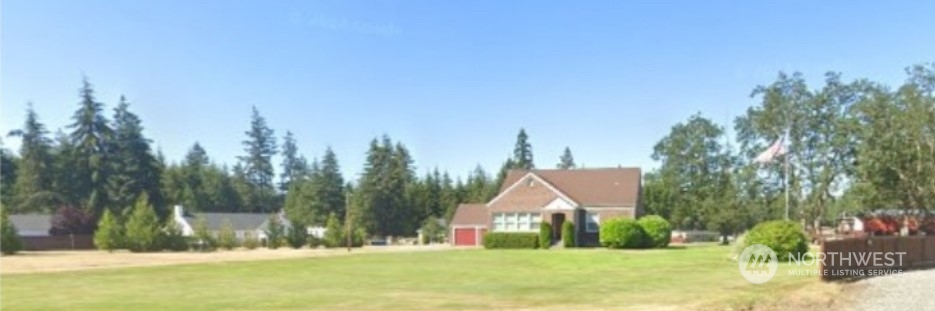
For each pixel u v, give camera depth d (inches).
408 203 4180.6
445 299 705.0
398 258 1421.0
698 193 3265.3
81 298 714.2
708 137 3314.5
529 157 4790.8
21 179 3462.1
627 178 2170.3
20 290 799.1
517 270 1088.8
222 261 1434.5
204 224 2674.7
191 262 1411.2
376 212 4045.3
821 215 2564.0
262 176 5157.5
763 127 2618.1
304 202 4239.7
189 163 4926.2
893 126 2097.7
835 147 2493.8
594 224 2096.5
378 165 4126.5
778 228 1210.0
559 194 2069.4
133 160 3506.4
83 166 3415.4
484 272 1052.5
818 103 2549.2
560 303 676.7
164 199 3678.6
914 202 2118.6
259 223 4153.5
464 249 1951.3
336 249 2461.9
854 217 2561.5
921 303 722.2
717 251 1542.8
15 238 2177.7
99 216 3297.2
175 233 2529.5
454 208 4128.9
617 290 788.0
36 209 3400.6
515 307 648.4
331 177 4293.8
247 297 721.0
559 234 2060.8
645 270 1067.9
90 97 3462.1
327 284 868.0
